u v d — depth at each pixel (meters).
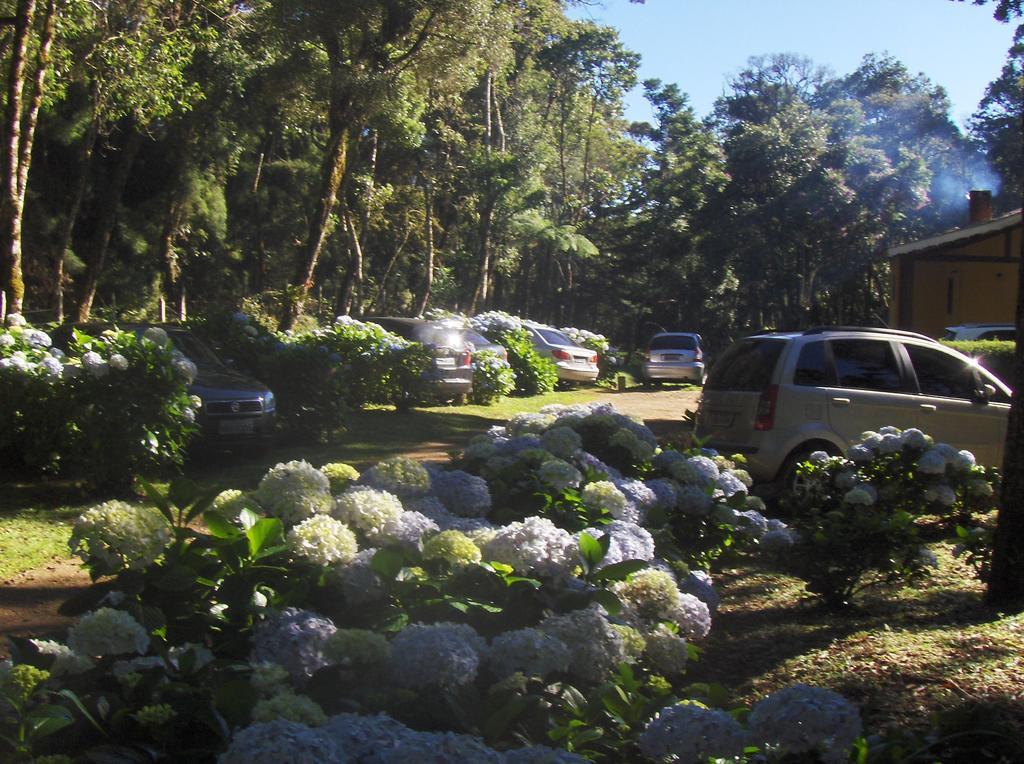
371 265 56.88
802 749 2.73
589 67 56.34
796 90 59.66
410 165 48.69
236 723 2.88
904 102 57.59
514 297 72.25
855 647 5.69
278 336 14.93
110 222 28.81
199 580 3.50
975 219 30.50
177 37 21.33
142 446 9.29
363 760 2.43
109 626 3.09
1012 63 16.78
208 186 37.19
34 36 18.06
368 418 17.02
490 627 3.86
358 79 23.23
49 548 7.82
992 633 5.65
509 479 5.27
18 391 9.47
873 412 10.03
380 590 3.70
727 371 10.63
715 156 58.62
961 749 3.19
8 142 14.98
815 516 7.06
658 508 5.45
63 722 2.73
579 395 25.72
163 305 36.59
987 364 17.42
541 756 2.53
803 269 50.00
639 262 61.75
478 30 24.03
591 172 65.81
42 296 33.09
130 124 30.95
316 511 3.97
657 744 2.91
